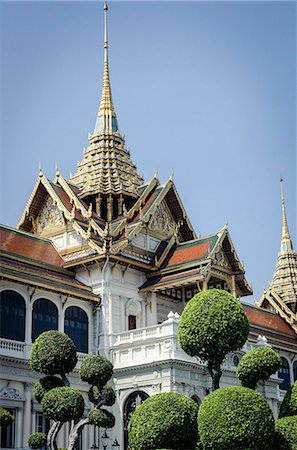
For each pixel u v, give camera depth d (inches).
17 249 2142.0
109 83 2738.7
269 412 1234.6
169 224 2472.9
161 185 2465.6
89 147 2571.4
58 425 1423.5
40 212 2394.2
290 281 3353.8
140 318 2245.3
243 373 1375.5
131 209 2365.9
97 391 1530.5
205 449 1224.2
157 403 1286.9
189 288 2358.5
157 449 1250.6
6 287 1916.8
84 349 2090.3
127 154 2588.6
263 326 2906.0
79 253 2233.0
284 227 3545.8
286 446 1249.4
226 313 1358.3
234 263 2258.9
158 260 2300.7
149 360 1940.2
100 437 1969.7
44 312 2006.6
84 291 2133.4
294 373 2893.7
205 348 1358.3
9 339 1872.5
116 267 2209.6
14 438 1811.0
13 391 1838.1
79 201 2330.2
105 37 2824.8
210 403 1238.9
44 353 1462.8
